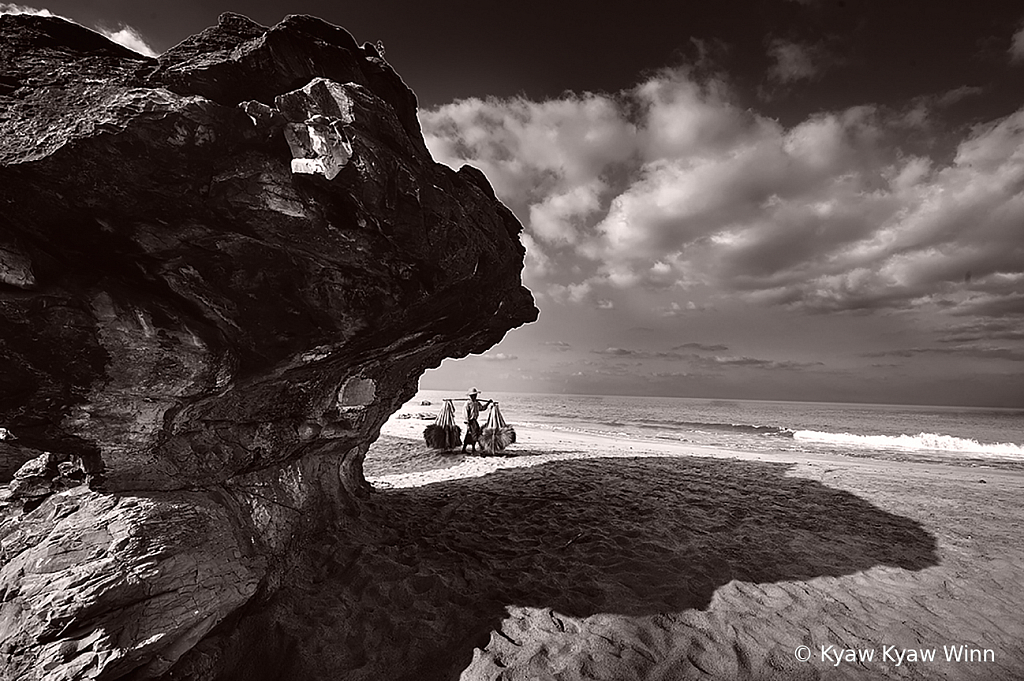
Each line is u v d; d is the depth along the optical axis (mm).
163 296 3609
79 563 3225
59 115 2930
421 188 3811
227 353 3756
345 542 5840
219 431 4520
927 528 7469
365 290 4359
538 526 7383
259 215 3434
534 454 15164
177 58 3488
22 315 2877
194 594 3551
